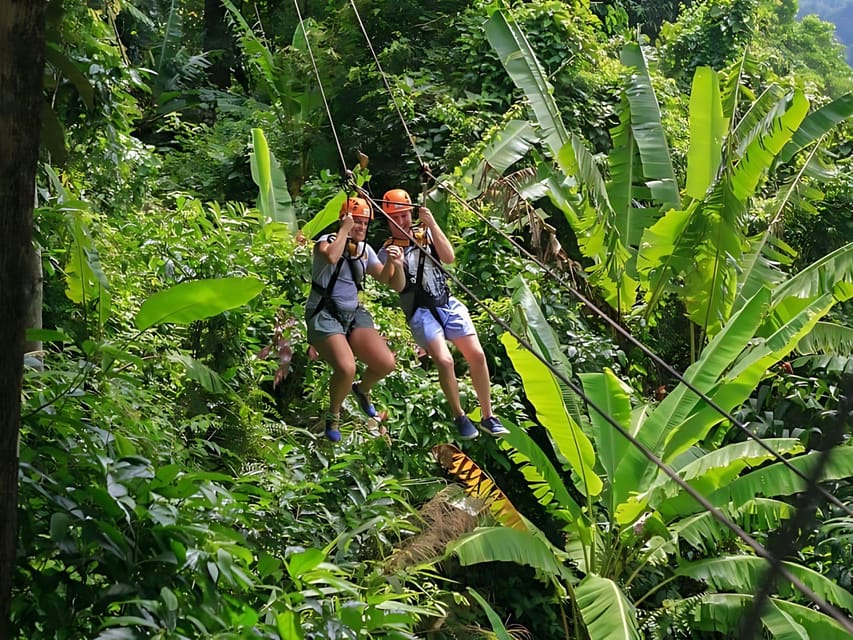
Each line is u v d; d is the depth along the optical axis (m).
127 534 4.66
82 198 8.95
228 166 15.02
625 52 13.15
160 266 8.88
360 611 5.30
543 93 11.98
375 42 16.25
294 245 9.91
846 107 12.33
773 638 9.00
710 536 9.48
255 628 4.77
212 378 7.27
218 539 4.82
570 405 10.17
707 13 18.56
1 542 4.07
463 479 9.37
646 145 12.68
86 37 8.82
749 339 9.62
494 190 11.36
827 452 1.71
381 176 14.91
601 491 9.76
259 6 19.28
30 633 4.39
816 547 10.51
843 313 13.88
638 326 12.73
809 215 14.49
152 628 4.31
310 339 7.00
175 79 17.83
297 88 15.34
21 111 3.98
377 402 9.16
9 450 4.11
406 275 7.09
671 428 9.54
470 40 14.97
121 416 5.69
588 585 8.90
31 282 6.59
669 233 11.88
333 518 7.09
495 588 10.41
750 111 12.46
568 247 14.16
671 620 9.62
